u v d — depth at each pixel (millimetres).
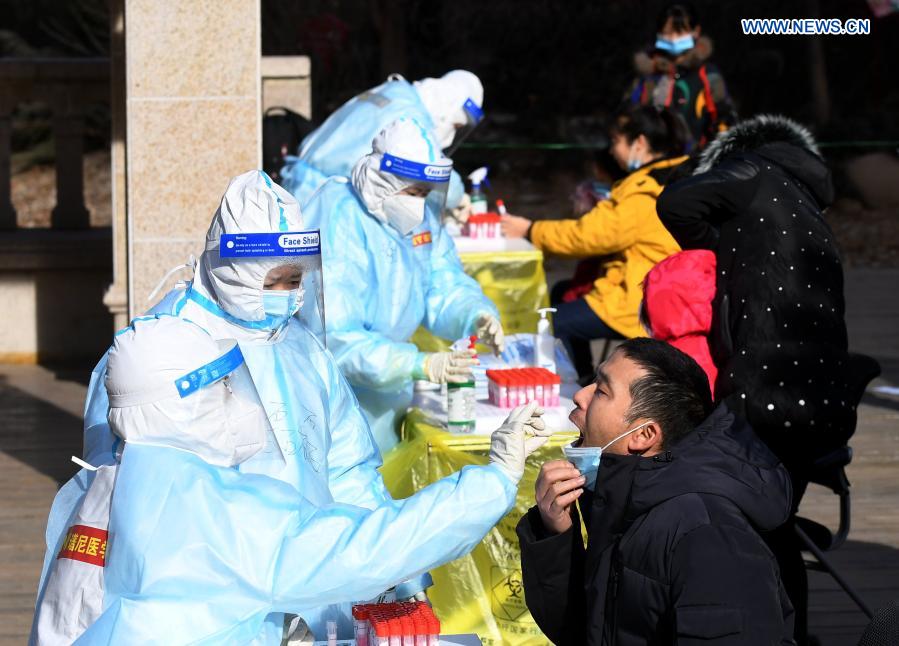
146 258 5555
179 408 2406
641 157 6488
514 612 4297
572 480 2807
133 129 5480
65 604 2436
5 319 9164
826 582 5254
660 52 7438
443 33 18594
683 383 2787
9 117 9469
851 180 16547
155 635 2371
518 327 6477
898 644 2340
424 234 4910
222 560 2404
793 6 18266
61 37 18516
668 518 2590
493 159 18125
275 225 2795
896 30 18547
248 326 2934
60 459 6910
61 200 9648
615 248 6426
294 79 9047
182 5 5430
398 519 2512
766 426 3902
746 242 4059
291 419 2934
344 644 2865
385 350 4371
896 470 6766
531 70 19016
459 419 4340
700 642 2469
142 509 2391
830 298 4016
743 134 4273
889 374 8812
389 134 4414
